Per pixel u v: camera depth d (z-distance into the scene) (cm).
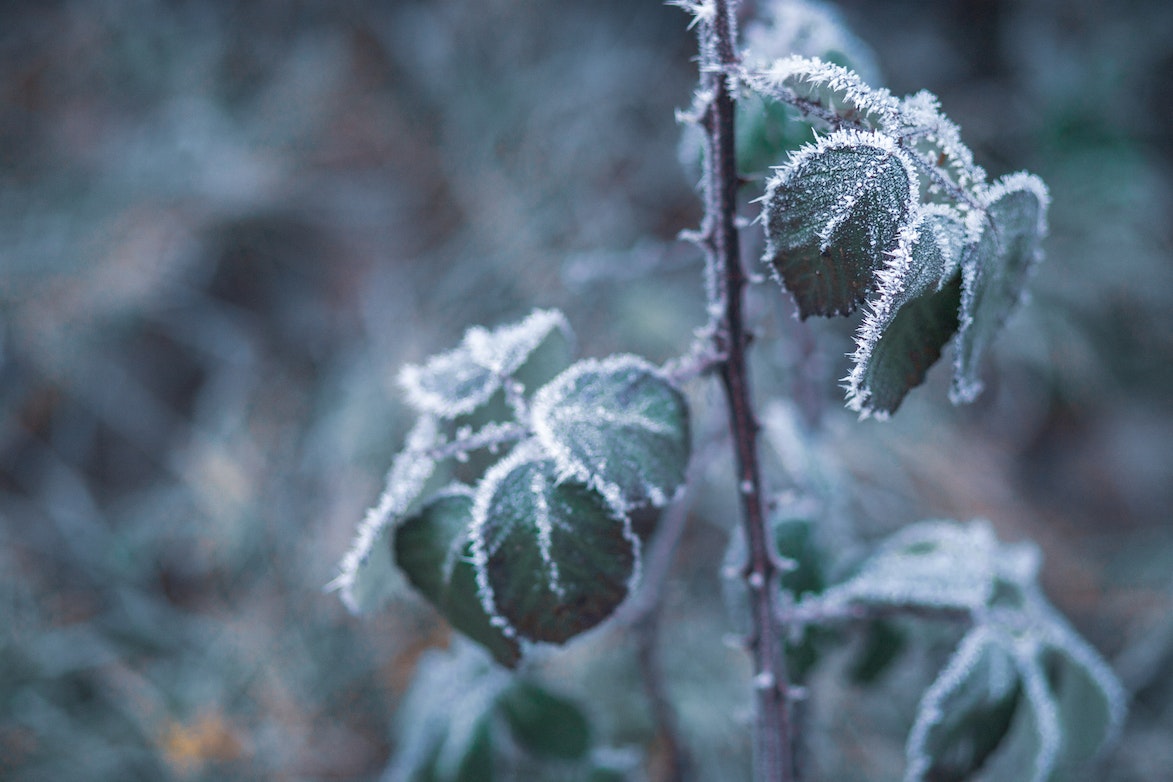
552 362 65
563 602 61
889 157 57
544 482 61
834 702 125
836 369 103
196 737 134
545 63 202
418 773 81
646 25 213
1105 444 193
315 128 203
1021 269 61
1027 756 74
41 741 136
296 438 167
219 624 148
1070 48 221
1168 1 231
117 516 169
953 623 75
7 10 227
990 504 169
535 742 82
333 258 194
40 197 194
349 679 140
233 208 192
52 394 182
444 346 170
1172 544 171
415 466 62
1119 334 203
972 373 61
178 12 220
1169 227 212
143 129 206
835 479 83
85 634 150
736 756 129
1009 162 204
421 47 206
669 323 163
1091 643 158
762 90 58
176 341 189
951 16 229
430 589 64
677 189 190
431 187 198
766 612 67
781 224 57
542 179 185
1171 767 135
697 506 154
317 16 217
